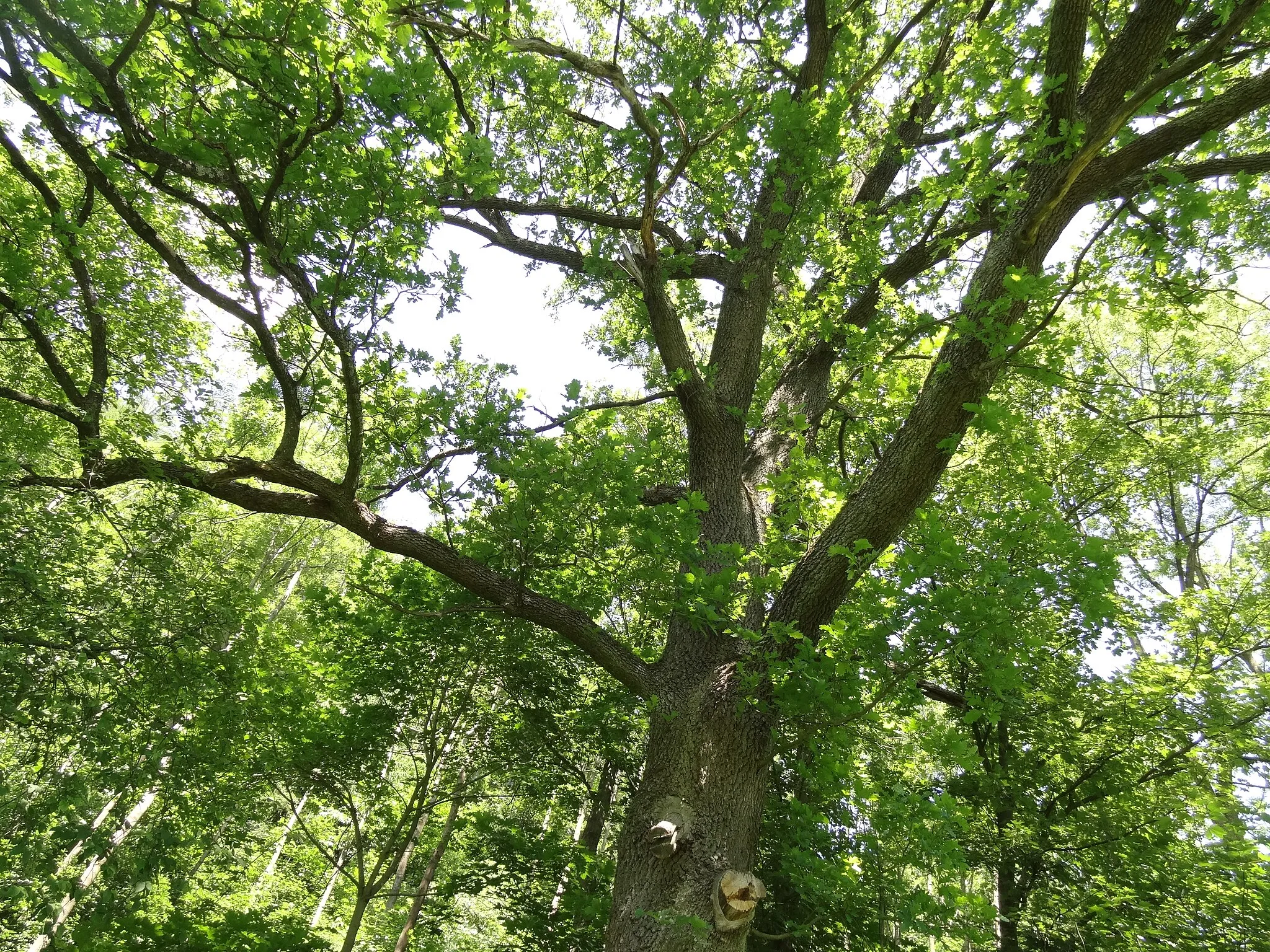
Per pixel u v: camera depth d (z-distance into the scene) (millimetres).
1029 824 8344
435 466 5391
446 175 4719
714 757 4621
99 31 3947
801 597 4719
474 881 8125
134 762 6910
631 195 7574
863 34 7273
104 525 8031
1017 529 3621
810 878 4328
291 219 4586
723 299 7543
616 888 4547
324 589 8430
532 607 5488
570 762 8633
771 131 5156
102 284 7641
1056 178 4660
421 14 4516
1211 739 8289
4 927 6695
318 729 8109
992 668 3639
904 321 6508
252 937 6961
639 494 4906
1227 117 4703
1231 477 12617
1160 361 13758
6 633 5516
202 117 4090
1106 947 7223
